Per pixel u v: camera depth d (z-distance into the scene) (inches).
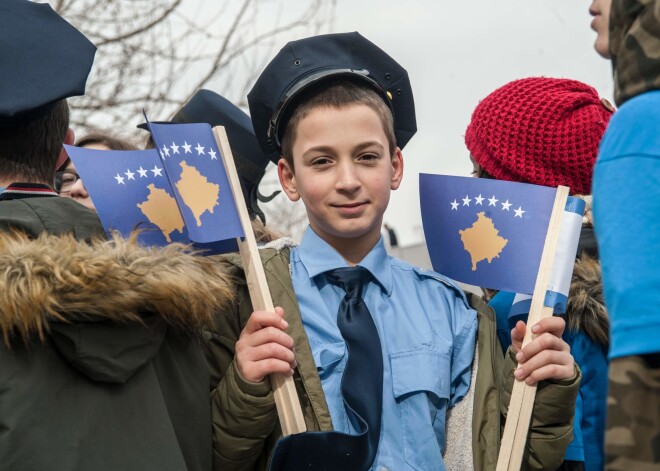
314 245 108.3
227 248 107.0
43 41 99.7
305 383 100.5
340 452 94.4
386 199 106.3
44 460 84.3
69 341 86.8
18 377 85.2
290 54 112.1
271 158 119.9
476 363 104.9
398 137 118.9
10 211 93.2
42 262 86.0
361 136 104.7
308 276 107.0
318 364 101.8
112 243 95.2
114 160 103.4
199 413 98.7
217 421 100.9
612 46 71.5
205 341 104.4
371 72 114.2
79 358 87.0
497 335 114.3
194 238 99.6
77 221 96.0
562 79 124.9
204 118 154.9
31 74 98.0
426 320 105.3
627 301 63.2
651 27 67.6
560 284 101.6
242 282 106.4
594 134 119.6
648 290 62.8
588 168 120.0
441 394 101.3
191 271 93.9
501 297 117.3
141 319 89.8
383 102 109.3
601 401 110.5
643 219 64.2
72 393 87.5
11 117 96.4
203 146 104.4
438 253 109.3
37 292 84.1
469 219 107.0
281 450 93.4
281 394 98.9
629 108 67.6
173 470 90.1
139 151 104.9
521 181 122.2
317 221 106.5
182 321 94.2
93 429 87.4
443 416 102.3
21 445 83.8
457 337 105.3
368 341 102.3
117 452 88.0
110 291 87.4
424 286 109.0
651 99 67.2
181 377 97.5
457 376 104.3
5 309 84.0
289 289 105.7
